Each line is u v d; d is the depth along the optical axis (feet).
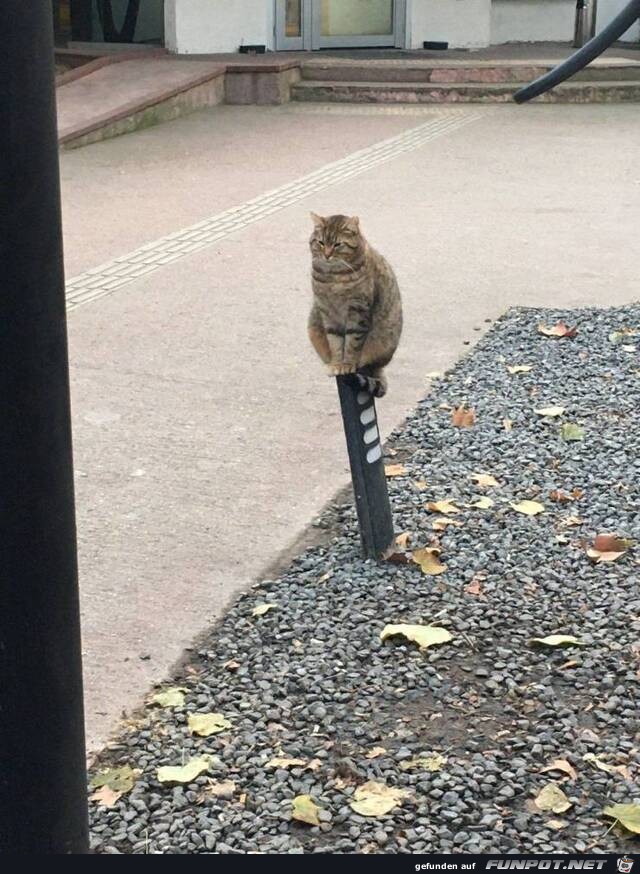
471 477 18.25
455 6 66.18
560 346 24.30
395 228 33.83
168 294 27.66
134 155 44.91
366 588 15.08
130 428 20.25
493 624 14.23
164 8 60.13
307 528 16.97
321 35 64.03
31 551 7.52
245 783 11.46
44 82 6.98
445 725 12.37
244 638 14.06
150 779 11.56
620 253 31.53
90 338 24.59
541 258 30.96
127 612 14.67
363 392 15.44
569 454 19.13
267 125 51.19
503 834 10.69
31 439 7.35
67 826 8.14
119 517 17.19
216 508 17.52
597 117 53.78
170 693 12.90
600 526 16.74
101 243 32.14
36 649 7.69
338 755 11.88
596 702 12.73
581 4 67.67
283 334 25.04
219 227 33.96
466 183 40.01
